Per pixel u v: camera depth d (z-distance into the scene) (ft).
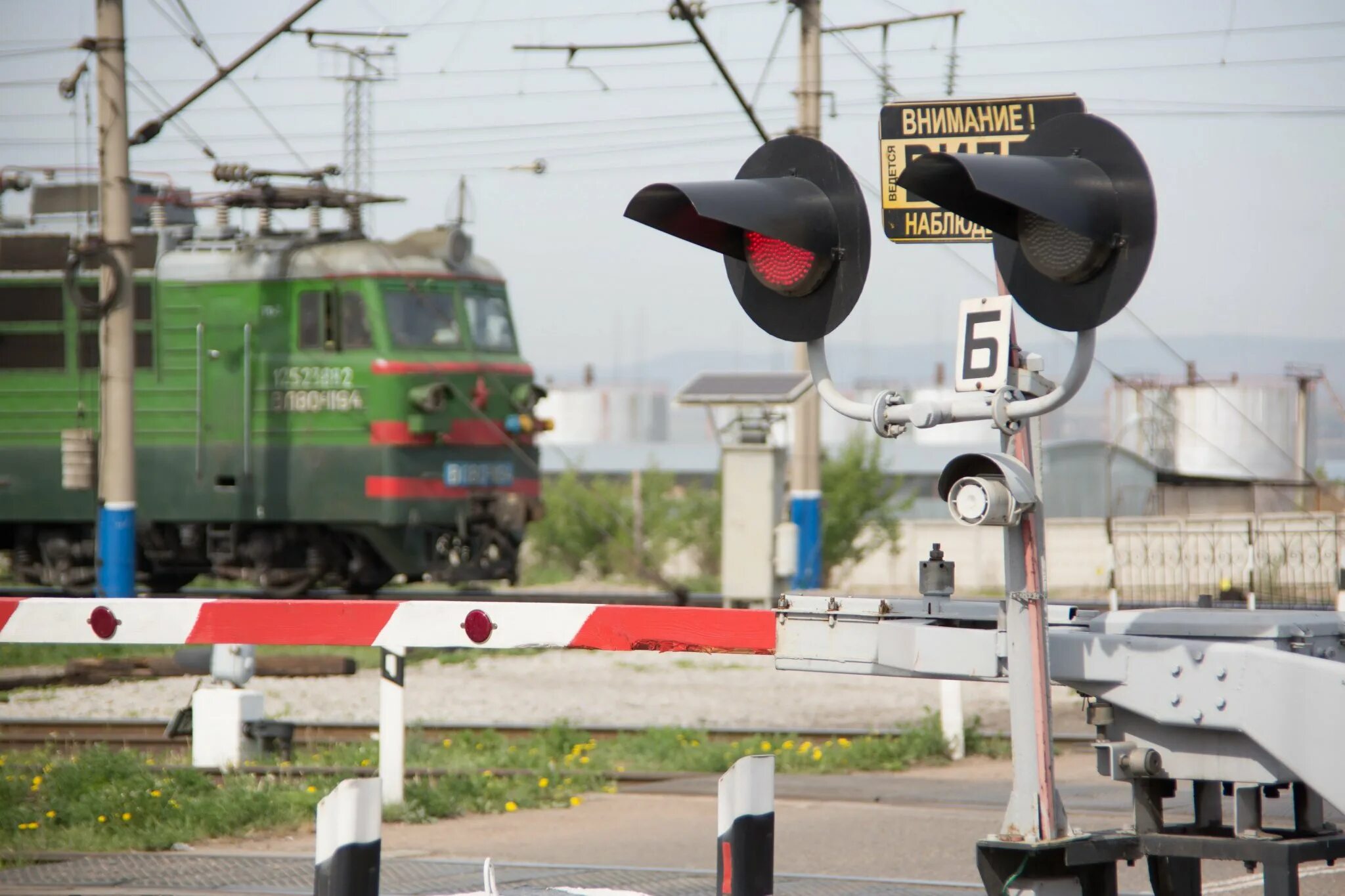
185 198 279.08
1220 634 62.49
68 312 266.98
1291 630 61.31
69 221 270.46
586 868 96.48
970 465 59.77
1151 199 55.67
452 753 145.28
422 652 224.53
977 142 71.82
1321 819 63.41
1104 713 61.52
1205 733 59.47
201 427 259.39
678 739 152.25
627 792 132.26
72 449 254.88
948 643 63.67
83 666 198.18
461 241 261.44
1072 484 512.22
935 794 128.98
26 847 102.99
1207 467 517.55
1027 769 59.98
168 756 144.15
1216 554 268.41
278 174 262.26
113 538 236.22
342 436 251.60
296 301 255.29
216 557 262.47
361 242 256.52
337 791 57.36
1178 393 520.42
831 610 67.67
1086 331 57.67
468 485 256.32
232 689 137.80
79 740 157.58
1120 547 273.95
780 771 142.72
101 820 109.81
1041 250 58.13
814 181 65.05
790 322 65.62
